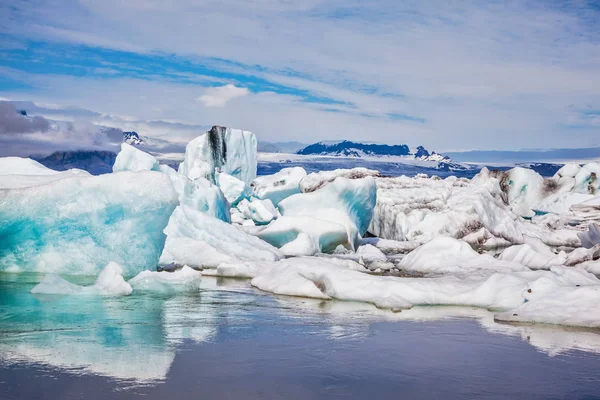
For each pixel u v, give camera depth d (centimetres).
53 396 469
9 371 533
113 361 575
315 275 1104
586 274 952
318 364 590
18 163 1477
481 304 962
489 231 2442
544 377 563
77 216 1111
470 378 555
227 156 3550
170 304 916
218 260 1413
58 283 967
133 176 1121
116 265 1019
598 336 741
